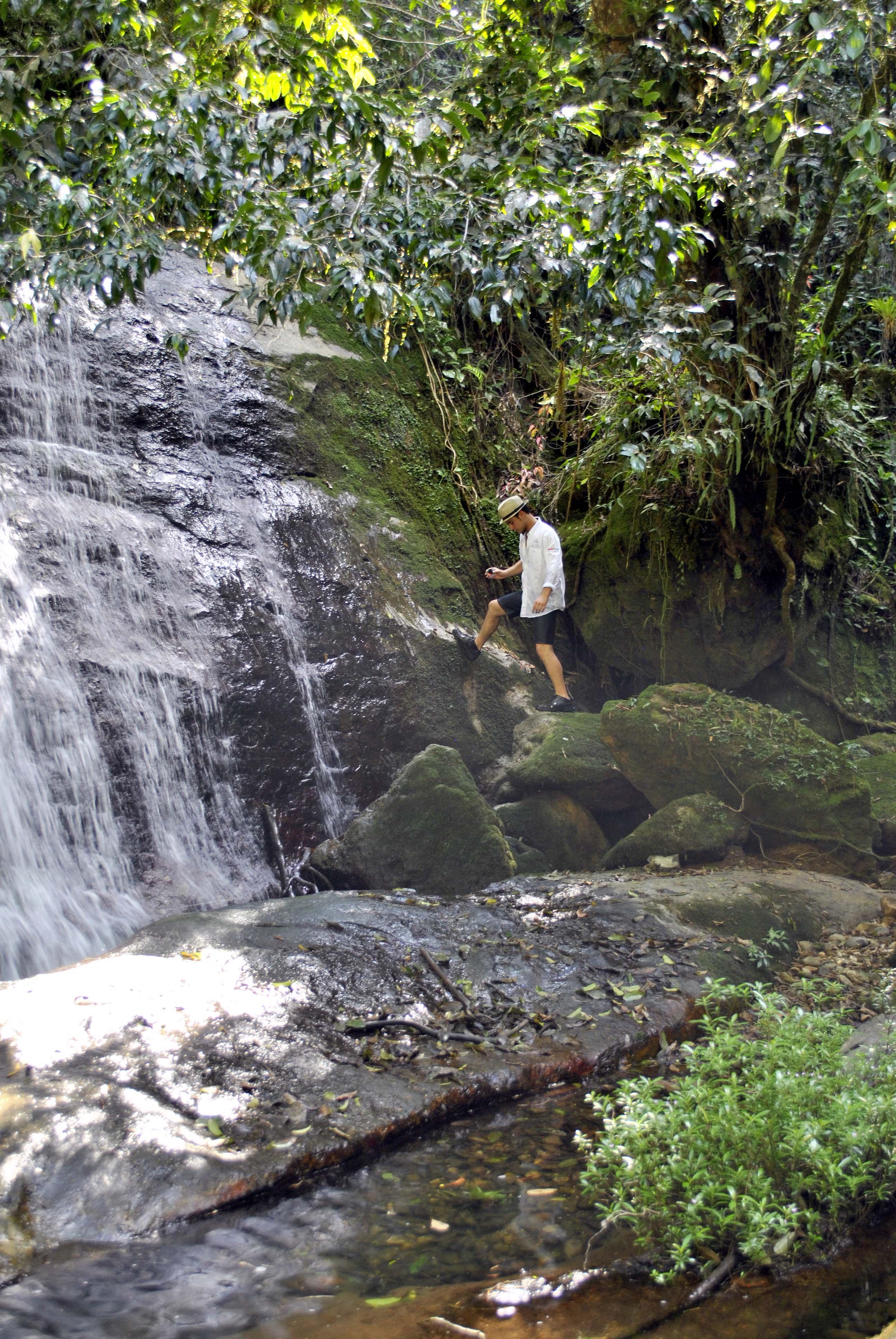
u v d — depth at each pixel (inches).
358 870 262.5
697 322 319.9
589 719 337.7
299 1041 163.3
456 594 372.5
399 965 195.2
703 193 256.5
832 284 429.1
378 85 258.4
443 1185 134.6
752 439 336.2
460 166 208.2
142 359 331.6
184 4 203.0
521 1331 103.5
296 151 190.4
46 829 230.2
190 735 269.7
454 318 434.3
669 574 360.8
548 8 307.3
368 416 390.6
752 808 294.7
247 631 296.5
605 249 210.2
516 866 275.7
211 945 193.9
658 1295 110.3
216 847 266.1
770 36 284.8
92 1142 130.8
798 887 254.8
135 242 193.9
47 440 298.2
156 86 192.1
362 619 329.4
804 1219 120.6
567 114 235.5
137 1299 107.7
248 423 346.3
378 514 367.9
